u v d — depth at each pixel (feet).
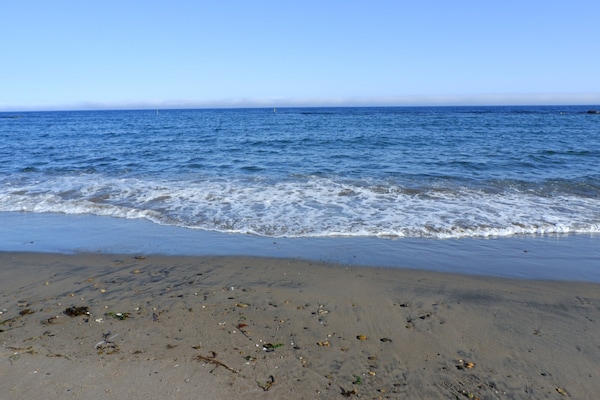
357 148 68.49
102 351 12.44
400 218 28.22
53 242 24.36
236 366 11.73
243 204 32.22
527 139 81.00
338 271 19.63
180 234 25.67
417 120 166.50
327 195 34.76
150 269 19.95
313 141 80.89
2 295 16.97
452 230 25.88
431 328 14.20
